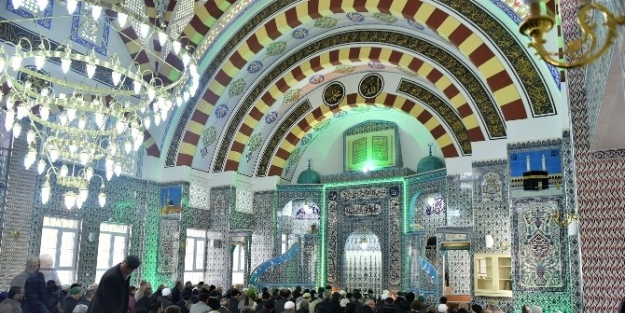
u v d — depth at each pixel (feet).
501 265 30.55
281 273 44.73
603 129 14.78
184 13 37.50
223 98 41.16
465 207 35.86
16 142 30.76
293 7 36.19
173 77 38.81
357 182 45.62
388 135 46.03
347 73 43.52
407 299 27.07
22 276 29.09
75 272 34.40
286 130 46.01
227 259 41.42
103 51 36.09
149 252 39.45
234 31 38.52
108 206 36.73
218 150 42.93
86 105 23.90
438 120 38.96
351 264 45.73
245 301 25.20
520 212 27.99
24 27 30.86
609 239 16.49
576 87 17.35
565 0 17.34
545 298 26.71
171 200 40.11
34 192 31.76
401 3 32.68
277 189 46.09
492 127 32.14
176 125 40.63
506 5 29.71
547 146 28.04
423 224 41.52
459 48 31.27
